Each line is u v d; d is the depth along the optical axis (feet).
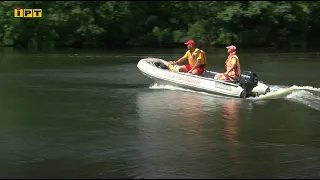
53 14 109.70
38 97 39.55
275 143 25.95
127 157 23.27
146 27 119.65
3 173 21.02
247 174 21.02
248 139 26.66
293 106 36.11
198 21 119.75
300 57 84.84
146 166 21.98
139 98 39.11
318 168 21.86
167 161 22.71
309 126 29.84
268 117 32.24
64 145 25.26
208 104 36.68
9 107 35.14
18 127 29.04
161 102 37.35
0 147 24.86
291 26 119.65
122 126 29.40
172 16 123.03
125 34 116.88
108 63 70.95
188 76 42.68
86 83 48.21
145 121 30.76
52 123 30.12
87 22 112.57
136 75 55.36
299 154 23.99
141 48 107.96
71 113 33.17
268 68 66.74
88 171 21.29
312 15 120.16
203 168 21.76
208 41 116.98
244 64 72.90
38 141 25.99
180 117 32.07
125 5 117.50
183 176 20.71
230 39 116.57
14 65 65.67
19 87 45.19
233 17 118.11
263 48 110.52
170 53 92.89
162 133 27.81
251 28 120.47
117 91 42.86
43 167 21.80
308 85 49.26
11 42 101.04
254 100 38.55
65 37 111.14
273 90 43.32
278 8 117.50
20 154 23.72
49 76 53.88
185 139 26.53
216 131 28.40
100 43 116.78
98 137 26.81
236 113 33.60
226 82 39.91
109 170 21.42
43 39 106.22
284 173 21.17
